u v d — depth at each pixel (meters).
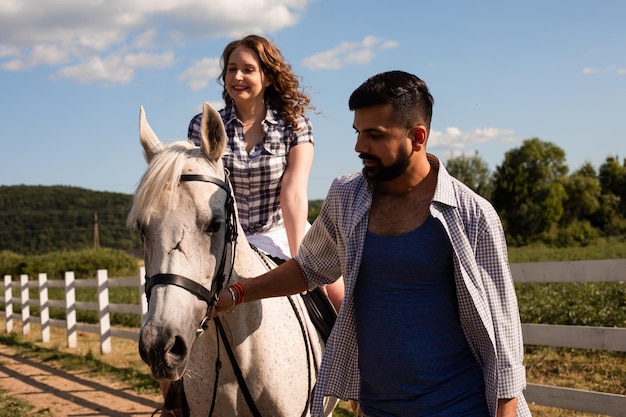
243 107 3.27
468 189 2.09
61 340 12.61
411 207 2.11
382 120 2.00
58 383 8.44
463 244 1.98
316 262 2.42
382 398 2.13
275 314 2.76
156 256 2.20
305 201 3.20
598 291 9.95
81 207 81.81
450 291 2.06
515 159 71.75
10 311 14.42
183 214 2.22
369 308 2.12
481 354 2.04
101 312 10.41
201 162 2.38
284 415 2.72
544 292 10.90
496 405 1.94
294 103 3.36
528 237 52.16
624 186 66.56
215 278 2.32
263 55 3.24
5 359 10.55
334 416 5.89
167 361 2.05
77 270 27.52
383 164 2.04
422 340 2.05
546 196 56.66
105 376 8.71
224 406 2.64
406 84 2.02
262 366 2.63
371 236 2.14
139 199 2.24
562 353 7.70
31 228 73.00
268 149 3.24
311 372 2.91
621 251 27.27
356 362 2.27
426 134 2.07
